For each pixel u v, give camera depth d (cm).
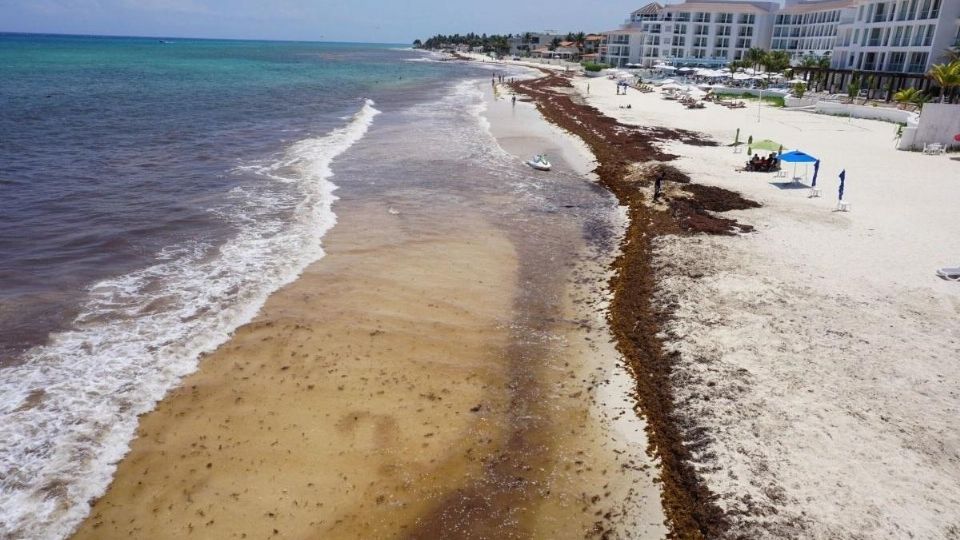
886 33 5997
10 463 1073
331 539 967
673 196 2684
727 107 6031
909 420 1179
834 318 1565
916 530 933
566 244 2236
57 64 10225
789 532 941
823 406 1220
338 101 6206
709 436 1156
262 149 3528
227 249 2025
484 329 1602
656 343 1493
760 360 1380
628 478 1098
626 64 13162
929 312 1600
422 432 1208
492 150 3844
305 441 1169
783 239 2130
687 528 982
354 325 1589
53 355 1381
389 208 2531
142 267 1853
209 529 977
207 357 1419
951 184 2877
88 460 1096
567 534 988
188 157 3241
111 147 3381
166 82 7450
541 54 19000
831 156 3506
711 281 1786
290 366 1401
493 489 1076
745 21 11181
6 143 3312
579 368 1437
